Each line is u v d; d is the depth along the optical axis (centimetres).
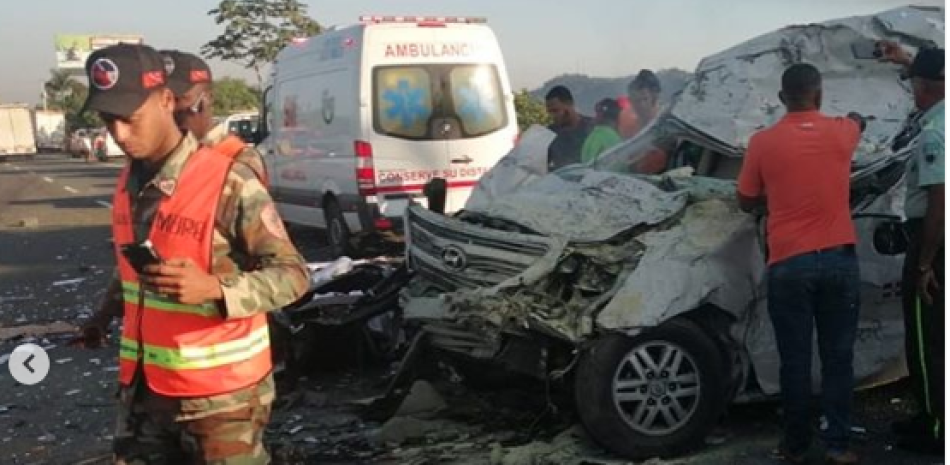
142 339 278
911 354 451
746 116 561
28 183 3153
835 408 437
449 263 499
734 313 461
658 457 453
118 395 296
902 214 485
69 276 1118
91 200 2350
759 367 471
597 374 442
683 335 453
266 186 279
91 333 320
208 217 267
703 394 458
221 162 272
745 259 466
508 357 472
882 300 493
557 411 486
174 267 246
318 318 605
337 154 1104
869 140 535
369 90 1052
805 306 430
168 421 278
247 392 278
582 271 461
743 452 462
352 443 488
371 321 630
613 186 517
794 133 427
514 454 457
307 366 615
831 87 572
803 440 440
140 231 273
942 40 570
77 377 647
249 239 270
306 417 536
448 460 458
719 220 473
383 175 1059
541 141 652
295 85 1214
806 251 424
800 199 423
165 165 271
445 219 529
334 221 1138
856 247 452
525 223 493
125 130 265
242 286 257
